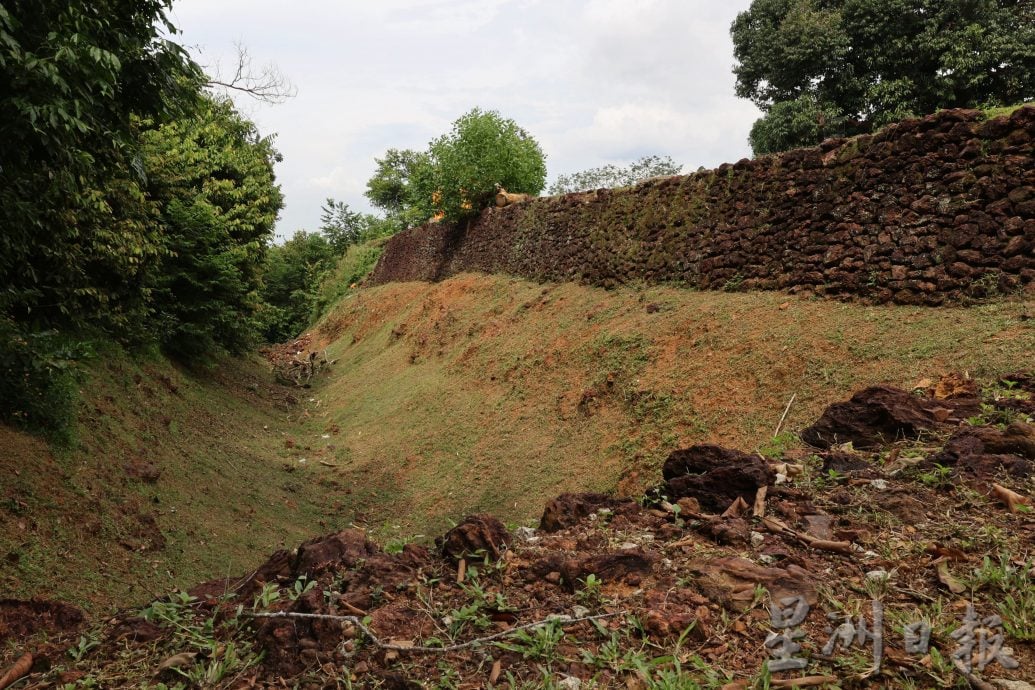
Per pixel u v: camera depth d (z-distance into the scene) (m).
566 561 3.07
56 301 10.05
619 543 3.50
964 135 7.98
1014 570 2.83
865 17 16.86
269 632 2.62
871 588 2.87
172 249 13.97
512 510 9.46
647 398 9.58
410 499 11.02
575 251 15.50
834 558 3.20
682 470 4.64
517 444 11.22
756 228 10.68
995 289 7.33
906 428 4.98
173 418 11.38
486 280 18.92
